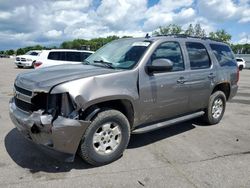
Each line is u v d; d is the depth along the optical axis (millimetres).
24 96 3711
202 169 3881
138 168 3844
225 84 6148
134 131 4324
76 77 3602
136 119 4234
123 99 3924
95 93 3553
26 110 3727
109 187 3322
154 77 4340
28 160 3961
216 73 5723
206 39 5832
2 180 3391
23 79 3955
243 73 28641
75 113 3441
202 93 5434
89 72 3852
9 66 27703
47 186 3285
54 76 3727
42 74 3932
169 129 5711
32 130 3438
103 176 3584
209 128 5875
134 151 4449
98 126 3709
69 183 3377
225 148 4719
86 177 3539
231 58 6453
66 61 13133
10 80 14047
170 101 4684
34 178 3467
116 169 3795
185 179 3578
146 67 4234
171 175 3670
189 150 4574
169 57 4707
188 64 5051
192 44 5316
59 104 3416
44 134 3420
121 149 4047
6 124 5664
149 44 4477
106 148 3906
